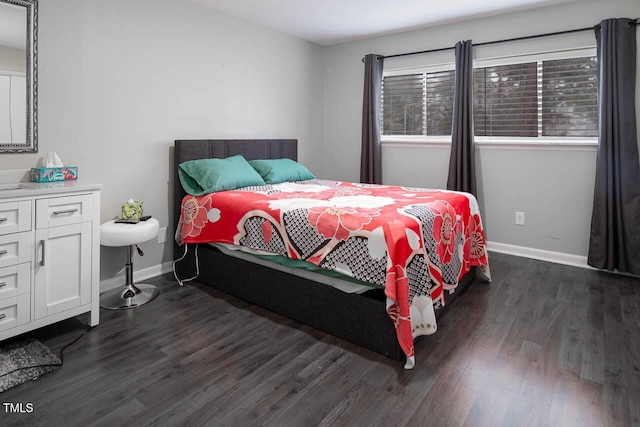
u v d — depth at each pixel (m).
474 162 3.95
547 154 3.67
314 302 2.36
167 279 3.22
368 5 3.52
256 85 4.12
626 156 3.18
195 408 1.65
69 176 2.53
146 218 2.87
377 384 1.83
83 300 2.30
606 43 3.19
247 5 3.51
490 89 3.93
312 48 4.82
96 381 1.83
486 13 3.73
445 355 2.08
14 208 1.98
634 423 1.56
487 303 2.75
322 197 2.86
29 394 1.73
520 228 3.88
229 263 2.86
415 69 4.36
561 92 3.60
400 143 4.52
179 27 3.34
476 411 1.64
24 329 2.06
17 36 2.41
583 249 3.58
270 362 2.01
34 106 2.50
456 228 2.67
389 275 1.93
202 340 2.23
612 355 2.07
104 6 2.83
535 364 1.99
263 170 3.74
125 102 3.01
